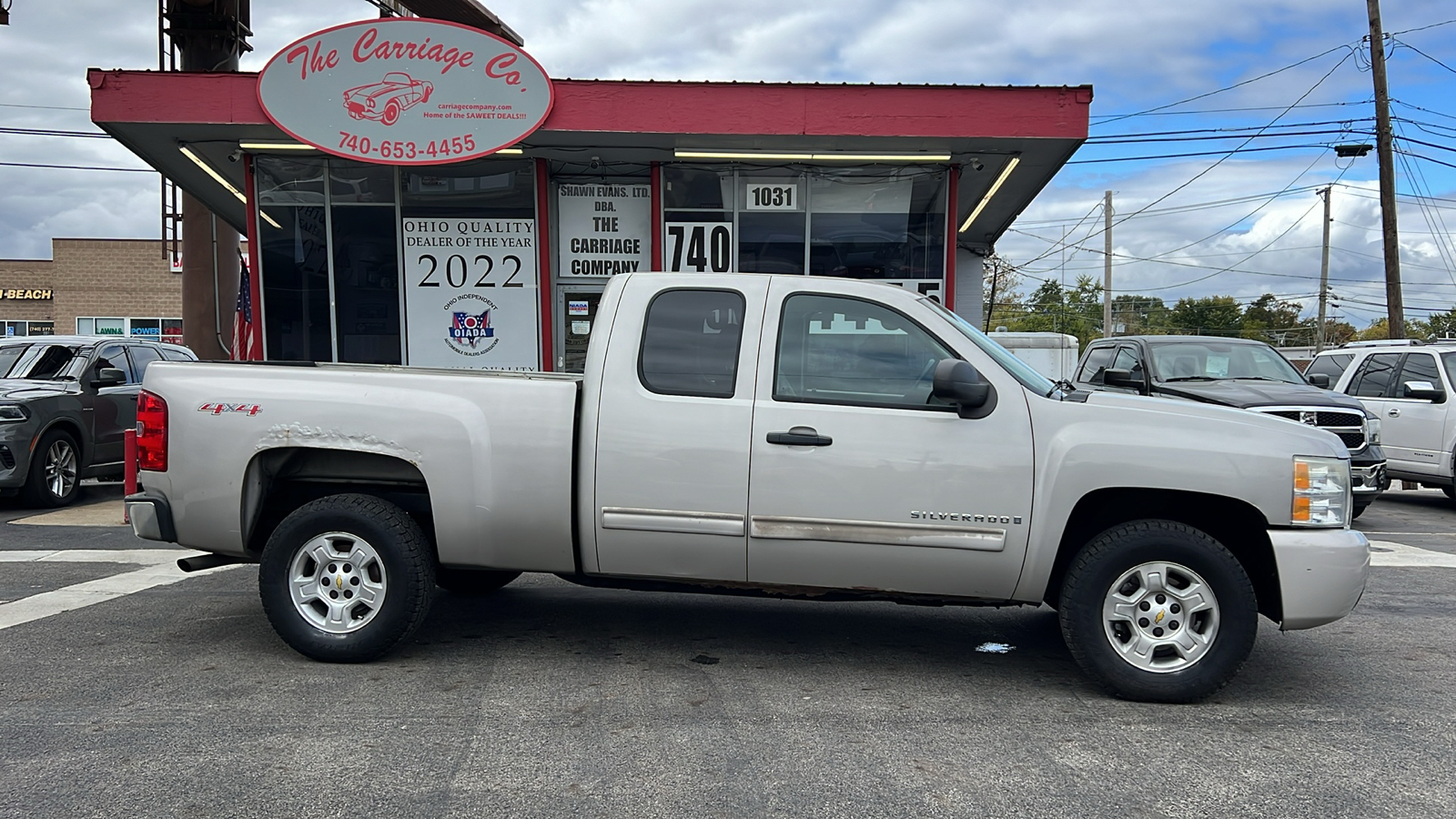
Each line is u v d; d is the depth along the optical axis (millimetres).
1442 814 3396
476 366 12484
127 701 4348
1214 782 3652
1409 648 5586
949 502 4535
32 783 3482
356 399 4848
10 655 5027
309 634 4871
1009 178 13273
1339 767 3805
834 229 12414
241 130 11141
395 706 4316
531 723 4145
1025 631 5836
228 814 3258
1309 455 4477
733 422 4645
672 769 3686
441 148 10969
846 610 6293
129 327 38938
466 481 4762
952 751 3918
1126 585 4535
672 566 4754
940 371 4402
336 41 10836
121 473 11633
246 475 4906
